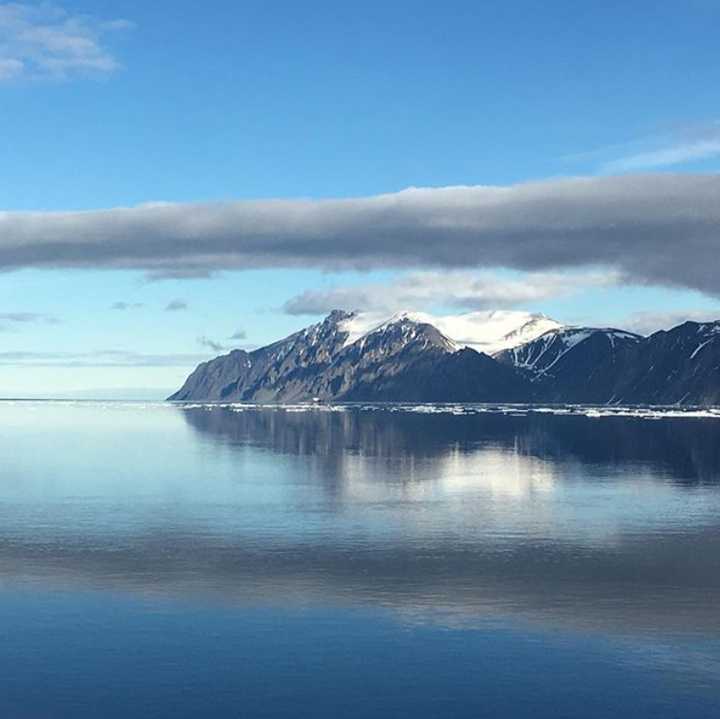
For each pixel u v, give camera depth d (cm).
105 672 2631
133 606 3325
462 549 4416
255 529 5016
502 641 2909
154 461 9694
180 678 2591
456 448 11694
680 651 2809
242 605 3334
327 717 2334
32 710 2375
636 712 2356
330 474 8131
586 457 10138
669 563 4081
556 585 3644
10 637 2945
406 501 6203
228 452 11125
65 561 4116
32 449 11812
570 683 2550
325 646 2861
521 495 6550
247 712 2361
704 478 7738
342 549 4416
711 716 2330
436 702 2425
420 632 3000
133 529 5016
